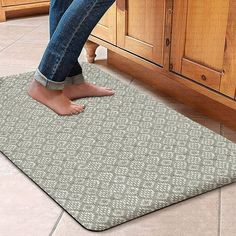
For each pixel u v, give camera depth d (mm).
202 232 1086
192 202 1196
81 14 1466
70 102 1666
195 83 1604
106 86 1898
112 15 1959
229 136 1562
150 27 1750
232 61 1421
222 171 1310
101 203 1177
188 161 1360
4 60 2246
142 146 1442
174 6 1597
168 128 1553
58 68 1562
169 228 1099
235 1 1357
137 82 2029
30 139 1491
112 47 2027
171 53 1676
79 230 1090
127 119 1618
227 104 1489
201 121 1680
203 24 1500
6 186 1262
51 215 1146
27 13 3203
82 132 1530
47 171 1320
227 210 1167
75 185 1254
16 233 1083
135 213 1138
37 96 1656
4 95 1804
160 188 1234
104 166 1338
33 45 2488
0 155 1418
